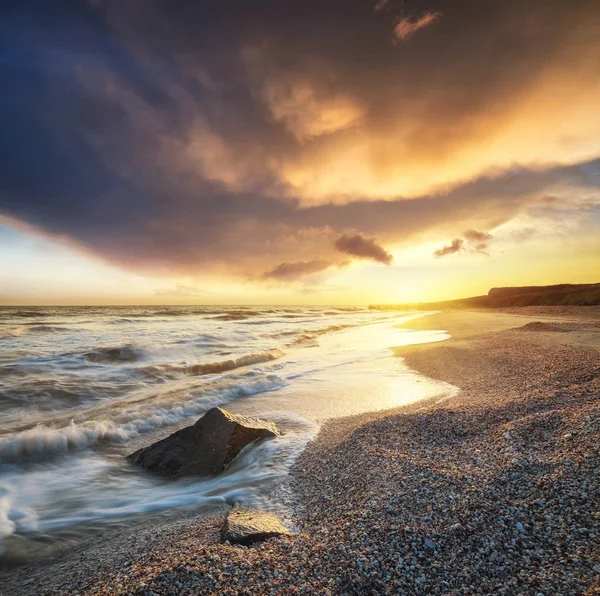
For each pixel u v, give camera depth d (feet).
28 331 92.53
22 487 20.76
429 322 139.95
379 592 9.68
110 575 11.69
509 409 24.30
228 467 22.72
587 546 10.14
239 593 9.69
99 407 35.14
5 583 12.59
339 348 73.31
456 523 12.02
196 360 59.06
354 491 16.14
